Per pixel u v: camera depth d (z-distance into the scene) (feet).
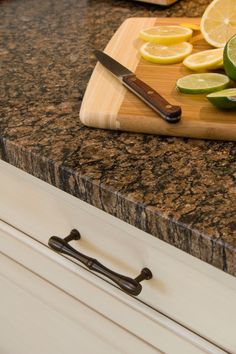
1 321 4.08
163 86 3.01
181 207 2.35
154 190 2.46
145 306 2.82
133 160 2.65
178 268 2.52
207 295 2.48
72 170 2.61
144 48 3.30
